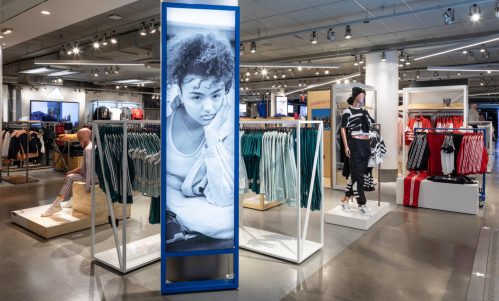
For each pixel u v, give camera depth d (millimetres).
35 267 3535
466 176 6141
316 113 8836
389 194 7309
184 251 2986
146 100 23016
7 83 16328
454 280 3289
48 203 6336
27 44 10789
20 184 8195
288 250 3922
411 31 8555
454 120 8383
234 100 2973
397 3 6691
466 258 3814
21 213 5031
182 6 2826
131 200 3572
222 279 3201
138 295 2980
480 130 6031
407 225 5047
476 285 3186
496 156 16141
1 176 8562
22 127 10094
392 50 9742
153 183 3576
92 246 3721
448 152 6020
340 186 7789
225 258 3232
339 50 10828
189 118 2908
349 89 7742
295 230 4820
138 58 11797
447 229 4852
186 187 2947
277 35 8914
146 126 4098
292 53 11477
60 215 4930
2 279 3264
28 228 4723
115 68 14039
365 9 7059
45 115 17938
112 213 3518
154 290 3072
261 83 19094
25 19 6746
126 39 9484
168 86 2852
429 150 6215
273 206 6129
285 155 3900
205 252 3016
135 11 7555
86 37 9625
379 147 5469
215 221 3016
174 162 2912
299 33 8828
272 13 7320
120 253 3496
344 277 3346
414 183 6125
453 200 5797
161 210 2922
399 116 10055
